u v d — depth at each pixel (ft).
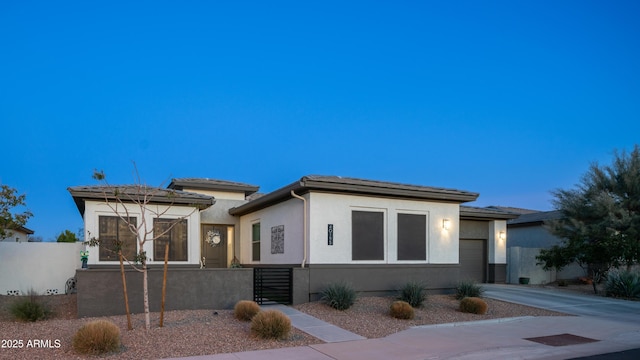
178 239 52.34
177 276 42.96
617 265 64.44
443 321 40.88
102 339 27.58
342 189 48.93
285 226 54.70
